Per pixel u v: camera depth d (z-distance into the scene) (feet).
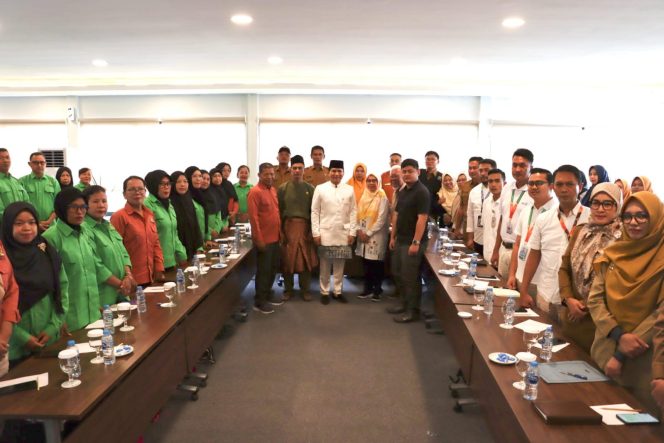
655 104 25.44
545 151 26.55
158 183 11.62
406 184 14.07
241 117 26.30
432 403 9.37
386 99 26.05
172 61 19.77
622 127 26.09
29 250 6.76
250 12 13.10
